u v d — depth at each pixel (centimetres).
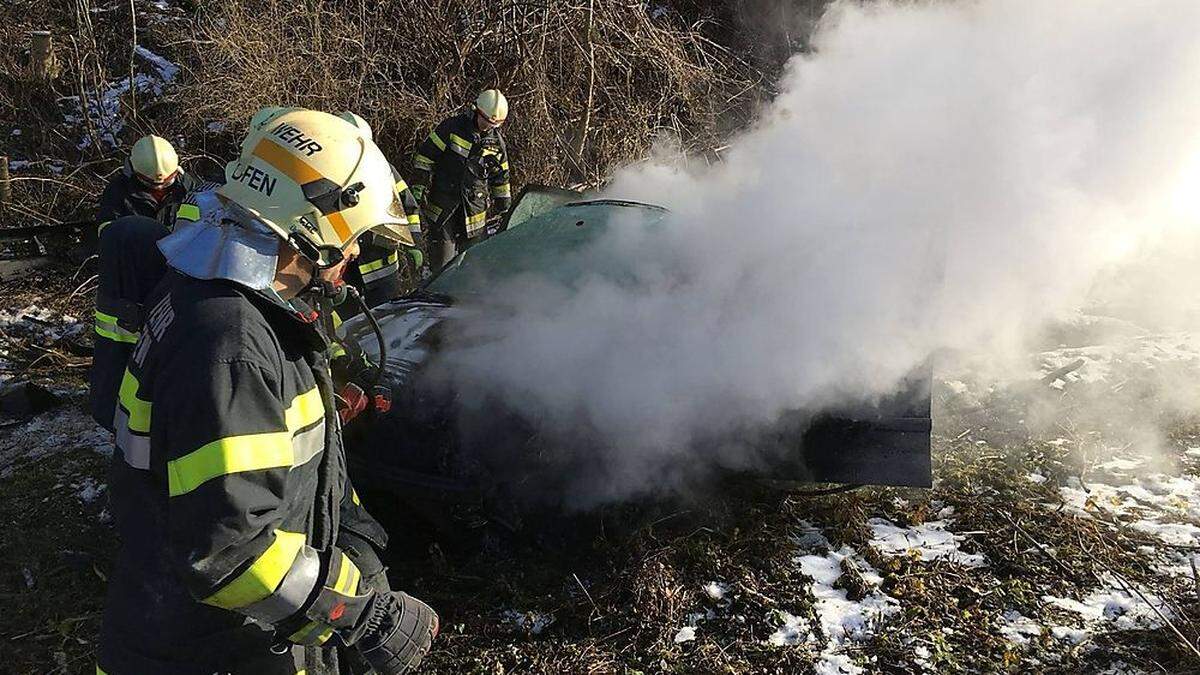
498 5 928
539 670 304
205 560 162
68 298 662
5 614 344
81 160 938
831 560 352
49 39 1002
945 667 298
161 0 1145
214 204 184
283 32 928
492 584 343
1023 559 349
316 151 181
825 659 302
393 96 916
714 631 319
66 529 398
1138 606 323
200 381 163
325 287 189
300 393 179
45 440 479
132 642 187
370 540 224
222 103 884
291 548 172
